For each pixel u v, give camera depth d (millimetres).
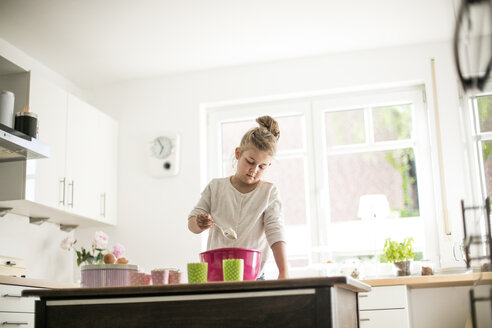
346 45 4668
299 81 4844
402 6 4082
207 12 4070
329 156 4852
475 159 1929
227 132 5078
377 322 3828
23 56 4562
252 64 4957
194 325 1698
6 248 4199
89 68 4902
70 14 4039
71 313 1782
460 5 1762
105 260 2102
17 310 3385
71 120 4430
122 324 1741
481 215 1919
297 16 4172
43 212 4281
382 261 4582
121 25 4215
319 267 4586
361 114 4852
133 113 5137
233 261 1937
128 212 4965
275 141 2498
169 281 2021
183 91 5070
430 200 4566
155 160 4957
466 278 3771
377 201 4438
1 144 3393
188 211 4848
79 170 4477
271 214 2441
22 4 3881
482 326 1838
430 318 4305
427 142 4648
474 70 1800
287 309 1656
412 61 4668
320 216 4734
